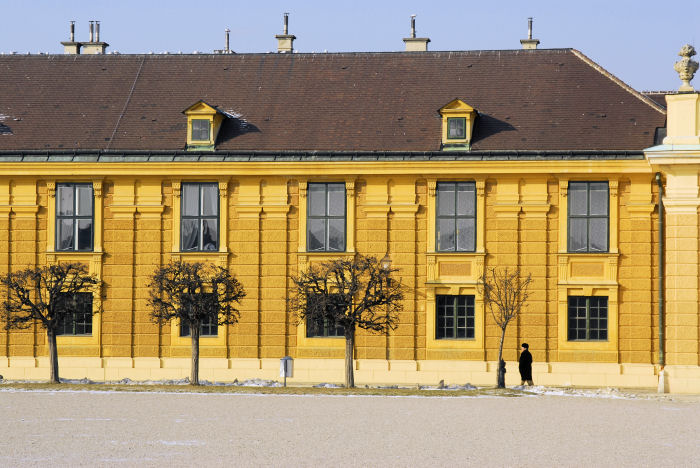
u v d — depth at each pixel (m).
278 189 46.84
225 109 49.09
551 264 45.88
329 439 25.77
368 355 46.31
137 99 49.94
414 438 26.14
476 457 23.50
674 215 42.72
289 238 46.81
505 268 45.94
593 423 29.66
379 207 46.41
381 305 44.31
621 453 24.31
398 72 50.44
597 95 48.06
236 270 46.88
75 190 47.50
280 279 46.75
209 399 35.00
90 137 47.91
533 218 45.94
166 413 30.69
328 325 41.84
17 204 47.47
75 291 43.47
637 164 45.03
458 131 46.25
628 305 45.44
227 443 25.00
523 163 45.47
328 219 46.72
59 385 39.78
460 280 46.09
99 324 47.16
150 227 47.16
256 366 46.56
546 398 37.25
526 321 45.84
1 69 51.69
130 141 47.62
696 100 42.81
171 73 51.25
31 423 28.27
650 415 31.97
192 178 46.94
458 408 33.09
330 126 47.81
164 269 42.22
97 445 24.58
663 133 45.78
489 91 49.00
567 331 45.69
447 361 45.97
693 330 42.31
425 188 46.41
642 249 45.44
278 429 27.42
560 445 25.38
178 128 48.19
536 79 49.28
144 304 47.00
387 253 46.44
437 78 49.94
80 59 52.09
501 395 37.88
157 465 22.08
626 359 45.41
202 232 47.12
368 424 28.66
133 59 52.03
